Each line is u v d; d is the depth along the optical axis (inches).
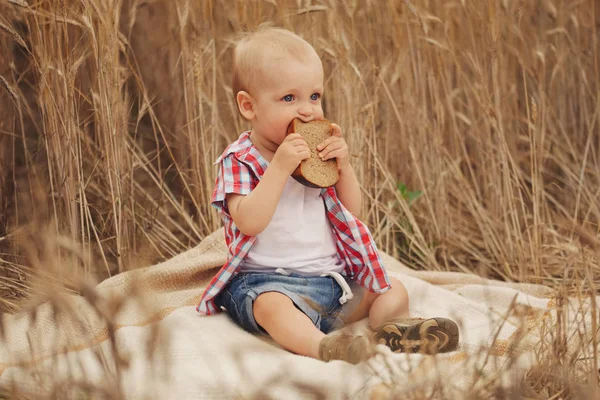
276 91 80.7
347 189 85.0
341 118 124.9
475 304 89.0
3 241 109.7
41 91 106.1
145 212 125.0
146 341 56.2
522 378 60.6
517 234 119.8
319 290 81.6
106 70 107.7
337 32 123.0
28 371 61.8
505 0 126.2
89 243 103.3
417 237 129.6
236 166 82.6
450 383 59.5
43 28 104.3
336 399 58.0
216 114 121.3
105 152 110.4
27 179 117.7
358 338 66.2
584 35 148.0
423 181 132.5
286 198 82.4
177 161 138.6
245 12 122.6
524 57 135.6
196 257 99.7
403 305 84.2
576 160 136.3
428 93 138.1
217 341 74.4
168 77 139.9
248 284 81.4
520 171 132.8
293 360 68.4
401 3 129.9
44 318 81.0
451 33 134.0
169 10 135.9
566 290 72.6
